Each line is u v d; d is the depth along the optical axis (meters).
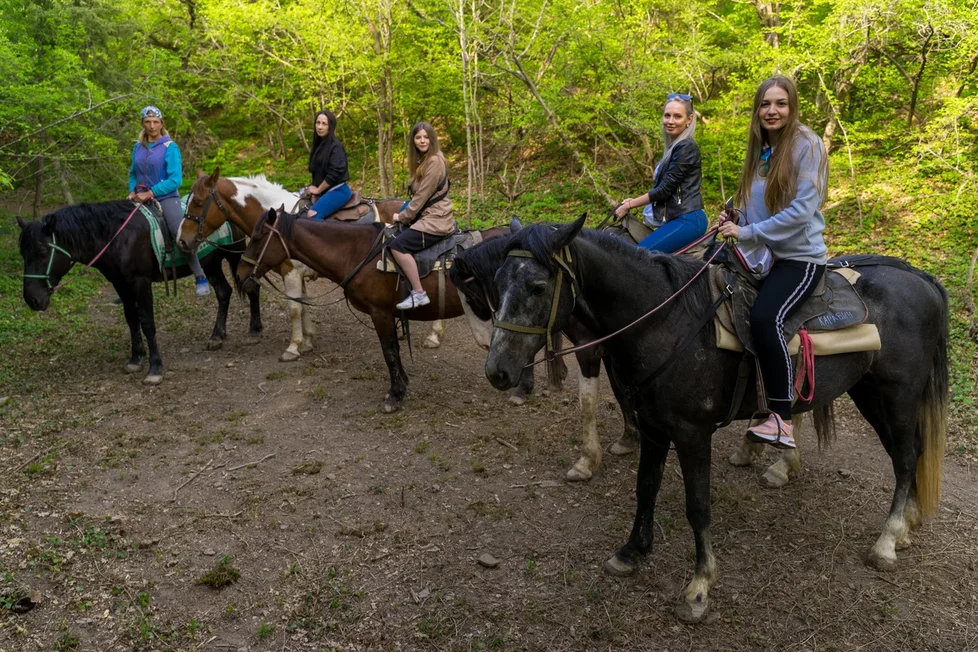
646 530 3.70
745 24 12.34
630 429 5.04
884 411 3.78
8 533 4.03
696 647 3.22
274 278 10.70
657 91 10.97
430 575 3.73
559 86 11.59
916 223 9.27
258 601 3.52
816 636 3.28
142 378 6.62
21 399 6.01
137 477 4.73
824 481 4.73
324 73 13.66
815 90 11.37
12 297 9.09
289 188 15.59
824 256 3.34
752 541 4.02
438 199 5.62
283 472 4.83
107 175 13.82
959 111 9.02
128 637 3.27
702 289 3.23
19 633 3.26
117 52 13.59
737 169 11.07
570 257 2.93
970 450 5.12
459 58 12.68
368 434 5.45
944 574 3.72
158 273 6.71
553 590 3.61
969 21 8.99
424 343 7.71
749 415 3.42
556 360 5.25
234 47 14.52
